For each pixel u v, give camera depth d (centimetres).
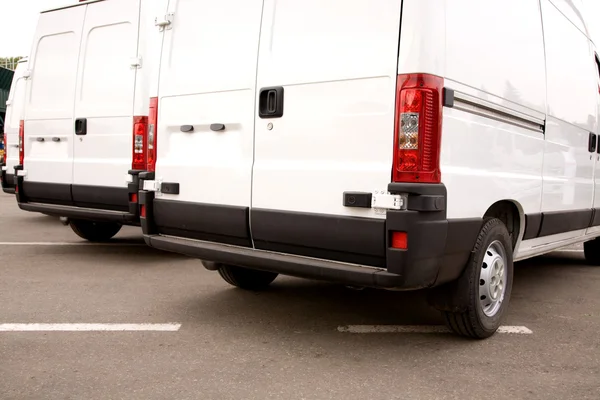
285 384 285
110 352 326
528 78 396
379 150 297
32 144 640
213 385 282
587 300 480
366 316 411
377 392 277
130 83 548
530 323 404
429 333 373
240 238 359
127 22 555
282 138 338
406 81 287
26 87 647
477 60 327
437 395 275
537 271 618
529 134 400
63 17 610
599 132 559
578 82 504
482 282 352
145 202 406
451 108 301
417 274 288
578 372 309
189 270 559
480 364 318
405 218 281
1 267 555
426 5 286
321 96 321
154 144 411
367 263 303
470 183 319
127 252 651
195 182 381
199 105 382
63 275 524
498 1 354
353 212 304
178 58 397
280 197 337
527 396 276
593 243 639
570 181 487
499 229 357
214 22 376
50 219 962
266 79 345
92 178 580
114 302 434
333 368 308
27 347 332
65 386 279
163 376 293
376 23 301
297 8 333
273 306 433
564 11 473
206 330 371
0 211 1081
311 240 321
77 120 591
